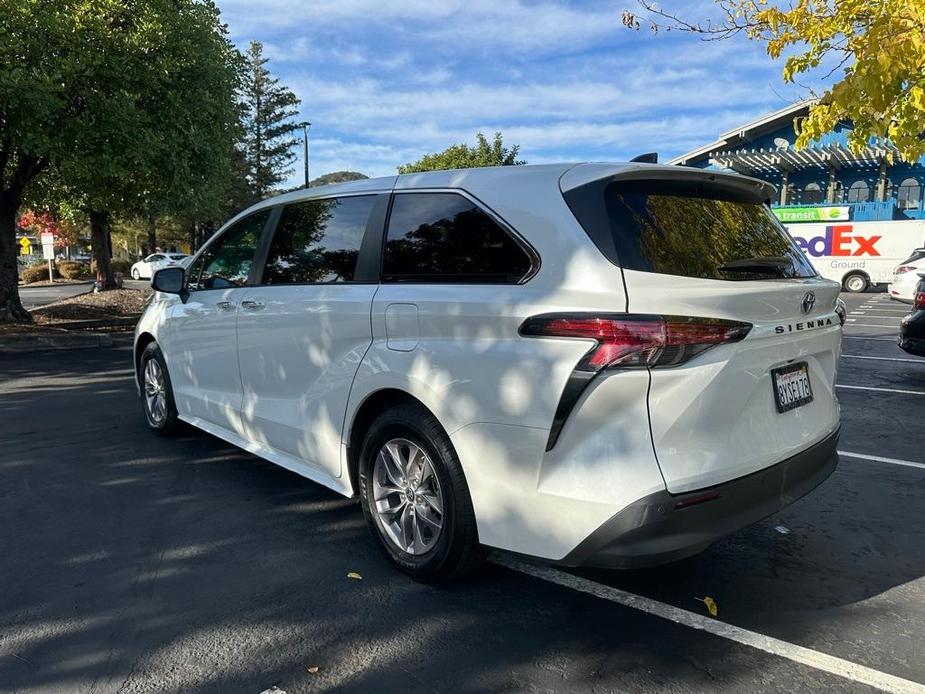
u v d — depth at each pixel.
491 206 3.03
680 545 2.52
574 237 2.71
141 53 10.99
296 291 3.94
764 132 35.66
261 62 53.22
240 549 3.65
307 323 3.79
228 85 13.31
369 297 3.42
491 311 2.83
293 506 4.27
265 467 5.00
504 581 3.32
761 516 2.78
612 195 2.79
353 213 3.75
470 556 3.08
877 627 2.93
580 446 2.59
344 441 3.58
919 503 4.35
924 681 2.56
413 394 3.11
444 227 3.21
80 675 2.57
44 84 9.62
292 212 4.22
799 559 3.57
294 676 2.58
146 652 2.72
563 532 2.62
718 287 2.66
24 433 5.85
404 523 3.35
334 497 4.43
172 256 40.28
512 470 2.75
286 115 54.31
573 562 2.62
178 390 5.30
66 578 3.32
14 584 3.26
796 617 3.00
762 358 2.80
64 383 8.16
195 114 12.38
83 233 44.62
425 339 3.11
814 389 3.22
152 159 11.98
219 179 14.70
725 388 2.62
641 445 2.51
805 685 2.53
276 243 4.27
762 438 2.85
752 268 2.90
